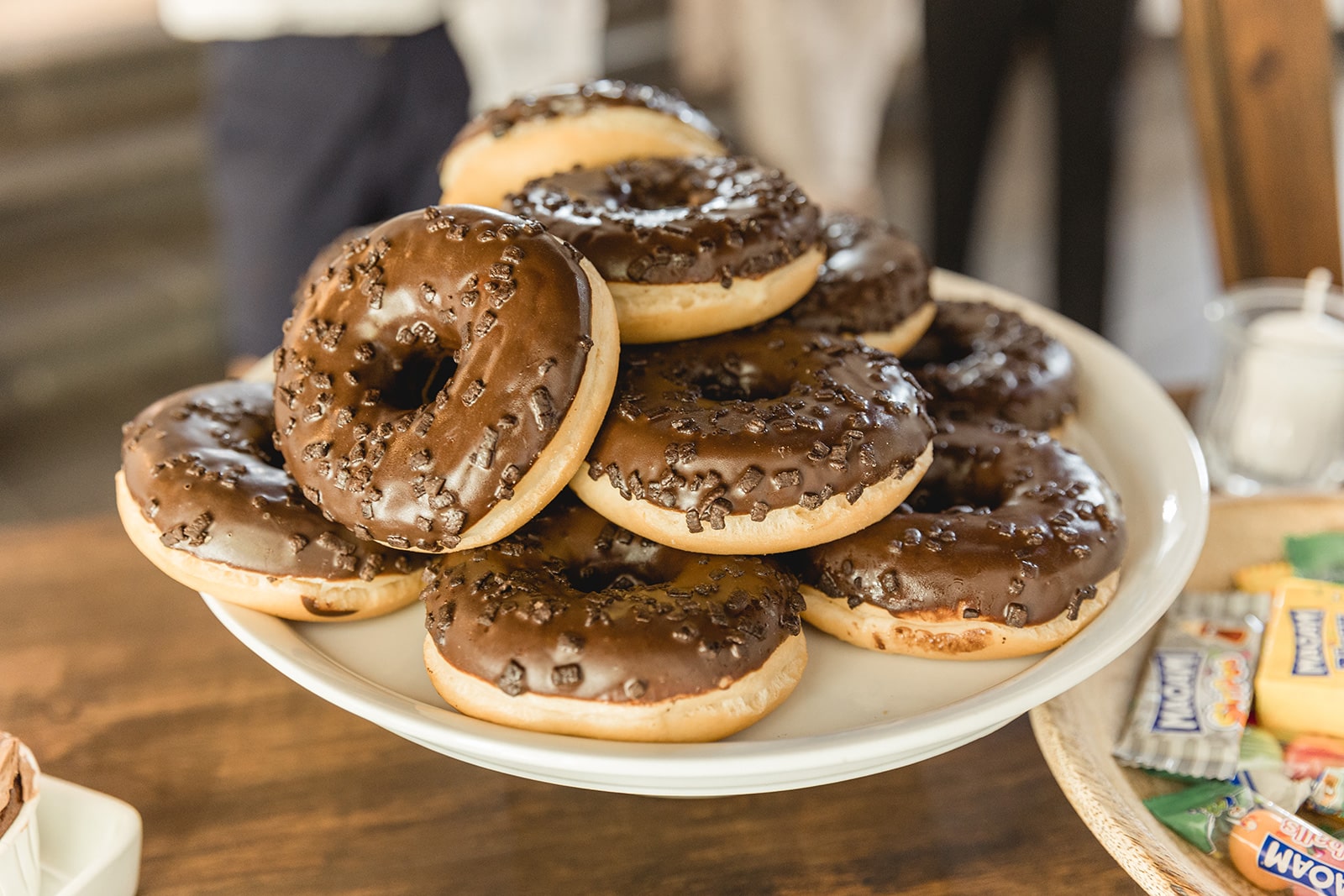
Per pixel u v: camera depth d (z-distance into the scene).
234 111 0.93
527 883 0.45
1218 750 0.46
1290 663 0.48
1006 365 0.56
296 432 0.46
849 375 0.48
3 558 0.57
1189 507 0.50
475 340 0.45
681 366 0.49
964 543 0.47
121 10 1.62
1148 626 0.45
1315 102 0.63
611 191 0.51
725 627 0.44
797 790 0.48
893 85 1.89
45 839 0.45
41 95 1.48
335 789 0.48
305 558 0.47
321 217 0.96
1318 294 0.61
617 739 0.44
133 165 1.49
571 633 0.44
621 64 1.81
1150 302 1.49
